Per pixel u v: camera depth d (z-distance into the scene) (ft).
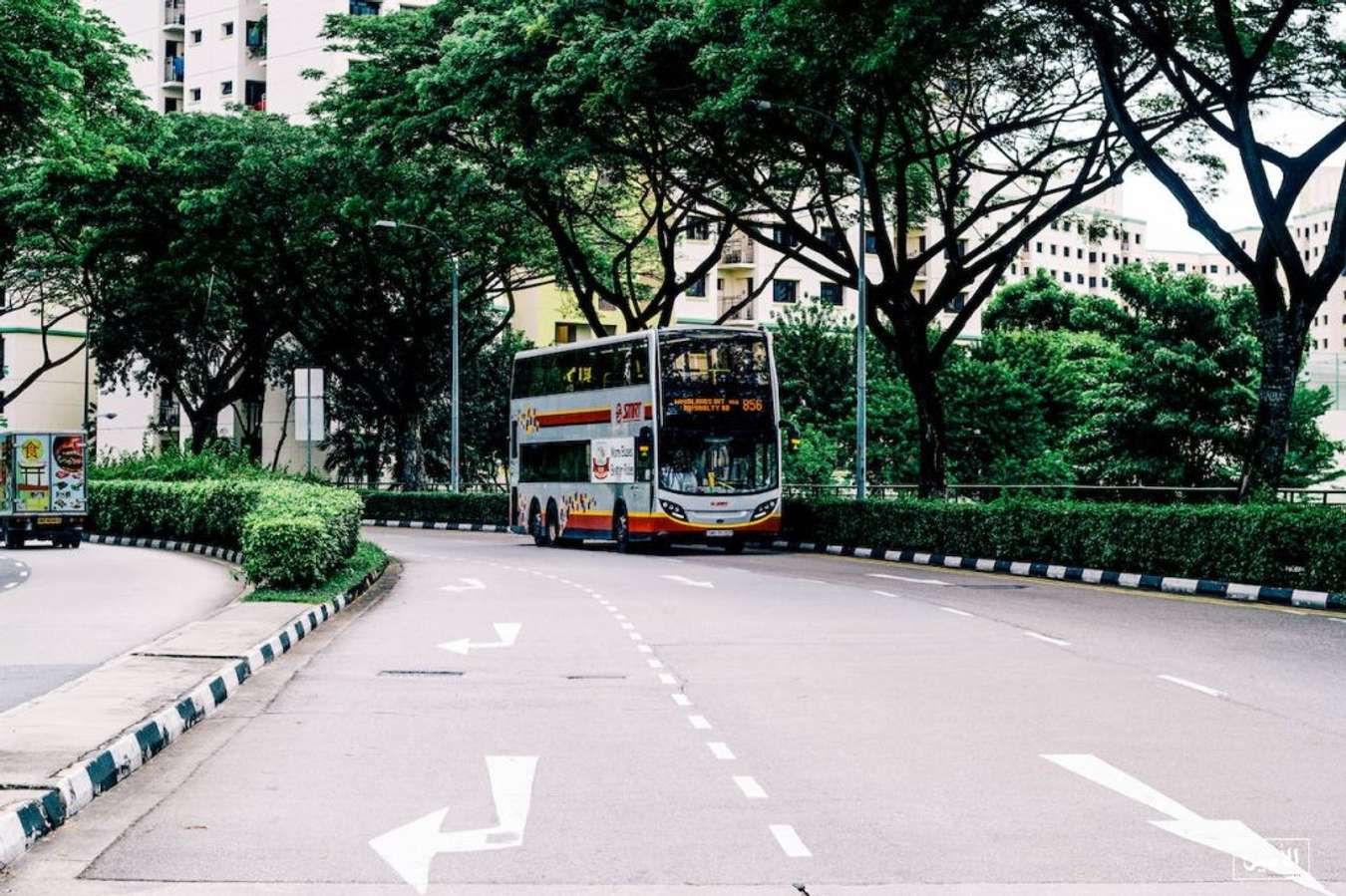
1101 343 219.82
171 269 182.60
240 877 24.30
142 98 126.93
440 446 238.68
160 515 152.76
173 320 210.59
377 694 45.70
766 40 94.73
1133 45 99.86
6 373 284.61
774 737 37.68
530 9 120.98
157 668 47.09
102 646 57.36
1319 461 160.97
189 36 282.15
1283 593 75.77
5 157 110.11
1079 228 129.29
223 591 87.10
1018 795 30.42
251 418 258.57
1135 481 157.38
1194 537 83.66
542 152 123.85
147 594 84.74
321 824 28.19
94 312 221.46
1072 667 50.90
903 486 138.62
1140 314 164.04
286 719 41.06
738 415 125.80
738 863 25.05
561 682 48.19
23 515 151.12
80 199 180.45
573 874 24.39
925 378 123.65
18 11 105.81
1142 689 45.68
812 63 94.32
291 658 54.65
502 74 119.75
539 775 32.86
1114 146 115.03
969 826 27.71
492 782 32.12
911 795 30.50
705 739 37.47
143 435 276.41
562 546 144.46
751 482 125.59
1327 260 85.61
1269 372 87.45
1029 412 186.60
